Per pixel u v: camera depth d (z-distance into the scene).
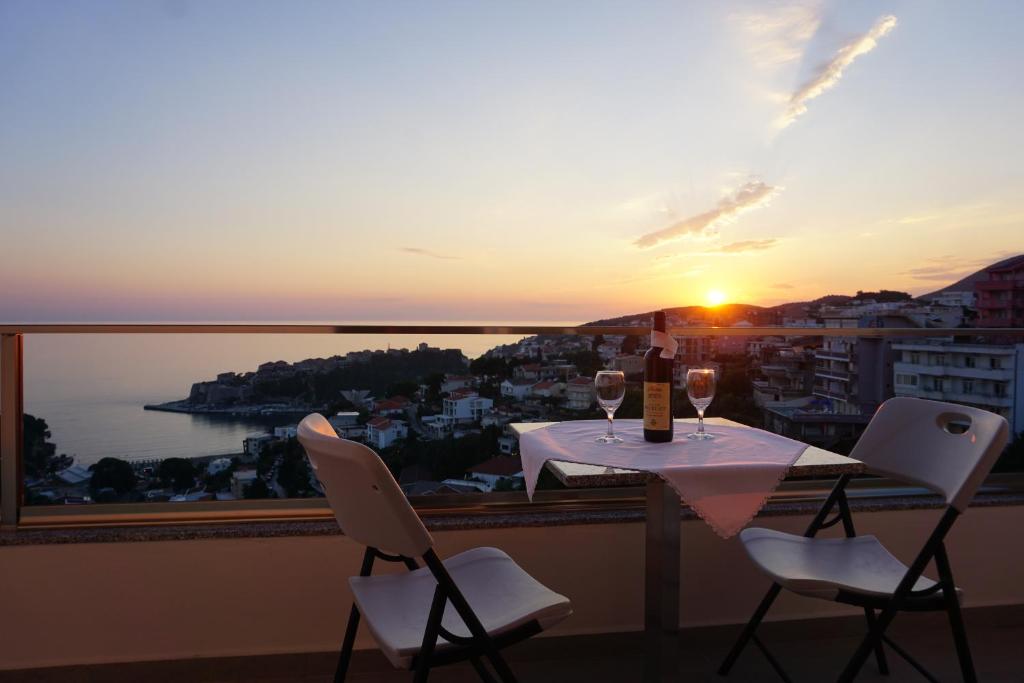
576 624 2.61
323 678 2.46
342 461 1.47
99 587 2.40
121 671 2.41
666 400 1.98
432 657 1.53
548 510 2.68
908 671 2.51
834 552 2.14
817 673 2.49
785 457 1.79
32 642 2.38
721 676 2.47
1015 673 2.49
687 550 2.66
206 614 2.44
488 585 1.85
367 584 1.89
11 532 2.40
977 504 2.80
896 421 2.19
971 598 2.82
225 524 2.50
